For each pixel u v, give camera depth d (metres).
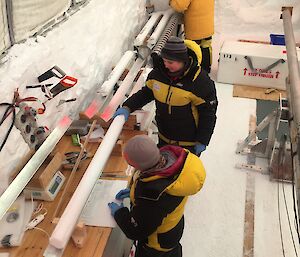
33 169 1.73
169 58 1.99
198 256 2.44
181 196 1.59
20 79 1.96
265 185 2.99
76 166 1.97
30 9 2.12
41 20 2.29
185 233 2.59
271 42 4.65
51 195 1.84
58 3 2.49
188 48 2.09
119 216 1.70
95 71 2.83
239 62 4.21
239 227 2.64
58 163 1.95
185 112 2.23
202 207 2.79
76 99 2.50
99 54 2.92
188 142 2.39
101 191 1.93
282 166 3.05
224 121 3.77
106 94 2.54
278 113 2.93
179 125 2.31
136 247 1.99
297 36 4.98
